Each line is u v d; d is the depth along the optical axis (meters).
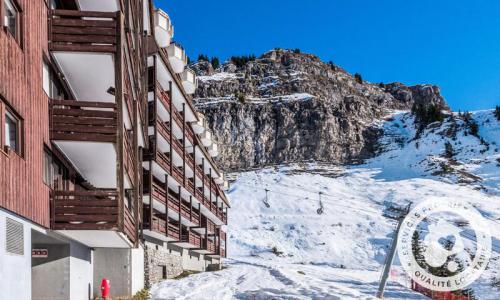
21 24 15.53
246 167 189.88
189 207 49.41
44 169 17.91
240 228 114.06
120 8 20.97
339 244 103.75
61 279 20.33
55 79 19.67
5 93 13.92
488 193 144.88
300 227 113.50
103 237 20.08
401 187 149.88
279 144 195.38
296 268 74.62
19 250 15.07
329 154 193.38
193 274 48.84
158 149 36.50
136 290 31.56
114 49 18.34
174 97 42.28
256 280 41.34
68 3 21.16
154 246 39.81
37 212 16.58
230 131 195.88
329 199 136.62
